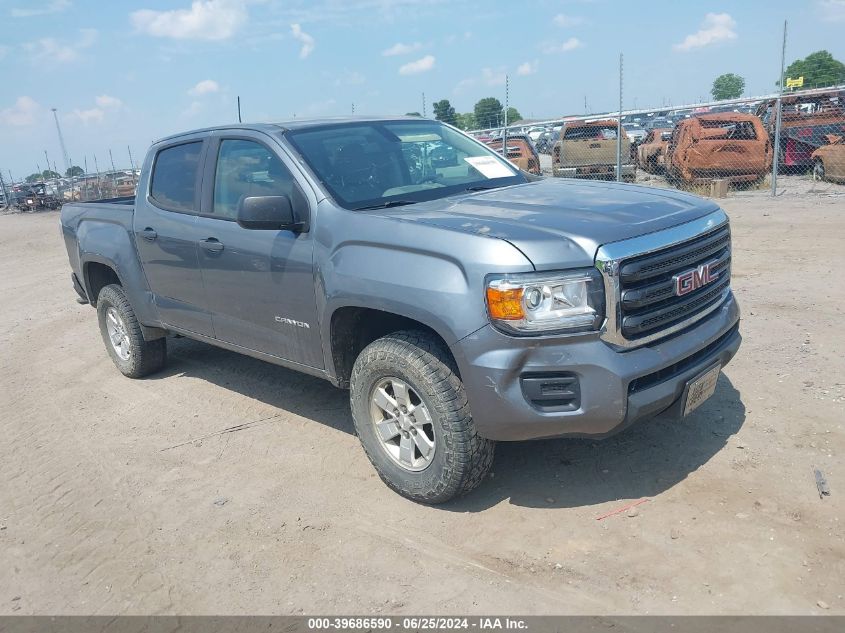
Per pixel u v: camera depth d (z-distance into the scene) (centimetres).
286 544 364
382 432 393
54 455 494
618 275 325
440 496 371
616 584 311
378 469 400
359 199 414
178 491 428
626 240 332
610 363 326
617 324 327
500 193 428
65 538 390
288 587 332
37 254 1611
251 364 644
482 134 1766
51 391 626
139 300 575
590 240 327
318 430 493
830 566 309
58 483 453
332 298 390
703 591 301
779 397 471
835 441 411
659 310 343
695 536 337
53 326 867
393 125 502
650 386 341
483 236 337
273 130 458
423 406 364
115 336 639
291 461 452
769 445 412
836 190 1418
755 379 503
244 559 356
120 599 335
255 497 413
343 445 467
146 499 423
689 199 402
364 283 372
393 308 360
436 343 360
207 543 372
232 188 474
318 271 402
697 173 1528
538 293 322
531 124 1764
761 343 571
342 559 348
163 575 349
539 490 389
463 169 480
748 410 457
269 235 435
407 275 355
